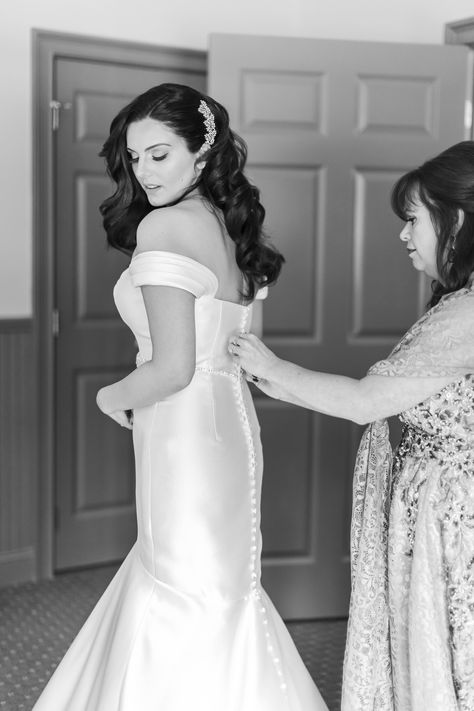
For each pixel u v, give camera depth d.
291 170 3.42
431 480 1.92
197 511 1.97
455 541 1.88
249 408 2.12
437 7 3.70
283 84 3.38
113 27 4.05
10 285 3.97
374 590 2.03
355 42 3.40
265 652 2.04
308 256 3.46
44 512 4.11
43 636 3.42
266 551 3.55
